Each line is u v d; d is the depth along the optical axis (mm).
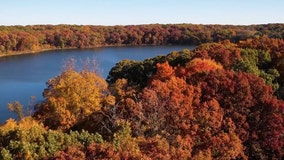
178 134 33562
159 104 38469
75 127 44812
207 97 39812
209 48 73188
